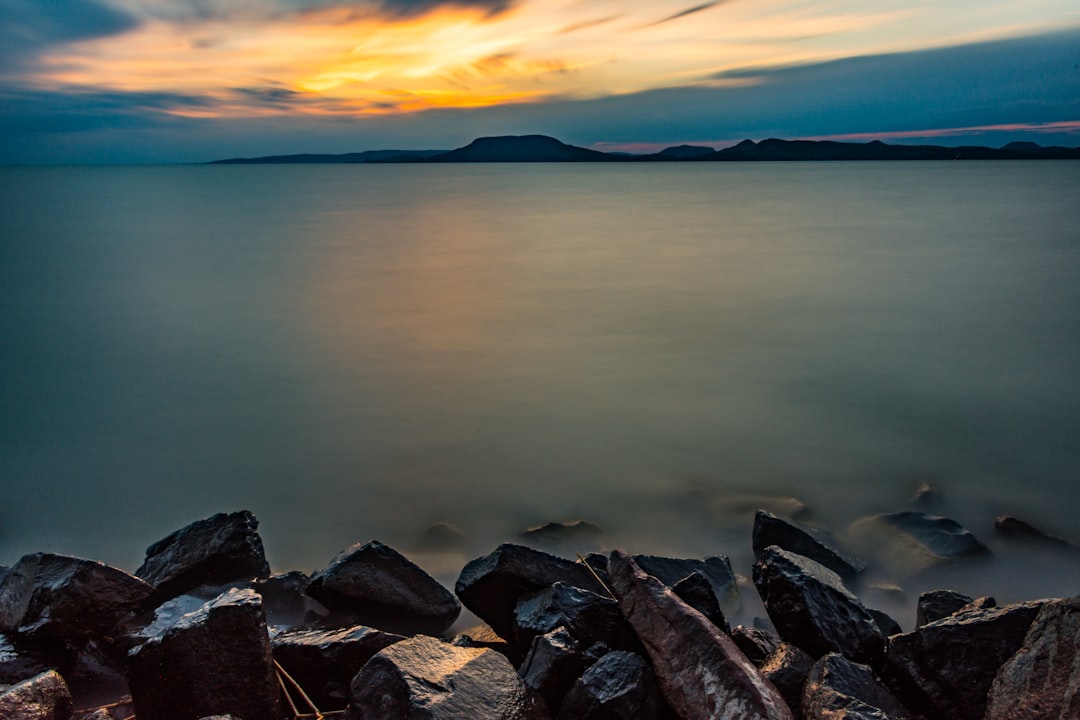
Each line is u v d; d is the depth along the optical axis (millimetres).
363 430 21047
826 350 28750
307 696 6699
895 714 5992
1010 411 21125
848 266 51906
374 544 9430
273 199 159125
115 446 19688
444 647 6234
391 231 86188
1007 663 5965
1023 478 16609
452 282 48781
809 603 7375
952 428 19953
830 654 6445
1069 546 12922
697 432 20297
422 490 16859
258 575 10359
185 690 6191
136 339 32625
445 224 94812
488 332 33812
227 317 37625
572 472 17781
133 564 13719
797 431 20156
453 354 29828
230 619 6328
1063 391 22859
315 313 38688
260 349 30891
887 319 34312
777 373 25875
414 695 5508
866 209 105812
